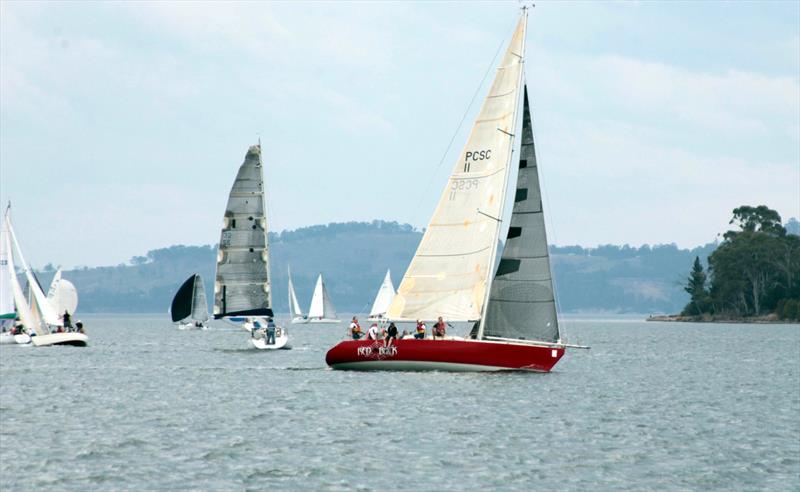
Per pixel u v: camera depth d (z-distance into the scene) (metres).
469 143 169.62
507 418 128.75
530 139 167.62
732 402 155.88
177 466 98.06
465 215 169.00
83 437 114.19
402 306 171.62
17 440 112.12
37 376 189.38
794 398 163.12
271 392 155.75
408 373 174.00
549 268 166.25
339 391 153.75
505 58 168.50
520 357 167.25
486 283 168.00
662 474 96.94
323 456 103.00
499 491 89.00
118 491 88.06
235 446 108.25
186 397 151.25
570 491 89.62
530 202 167.25
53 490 88.38
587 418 131.50
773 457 106.00
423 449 107.19
